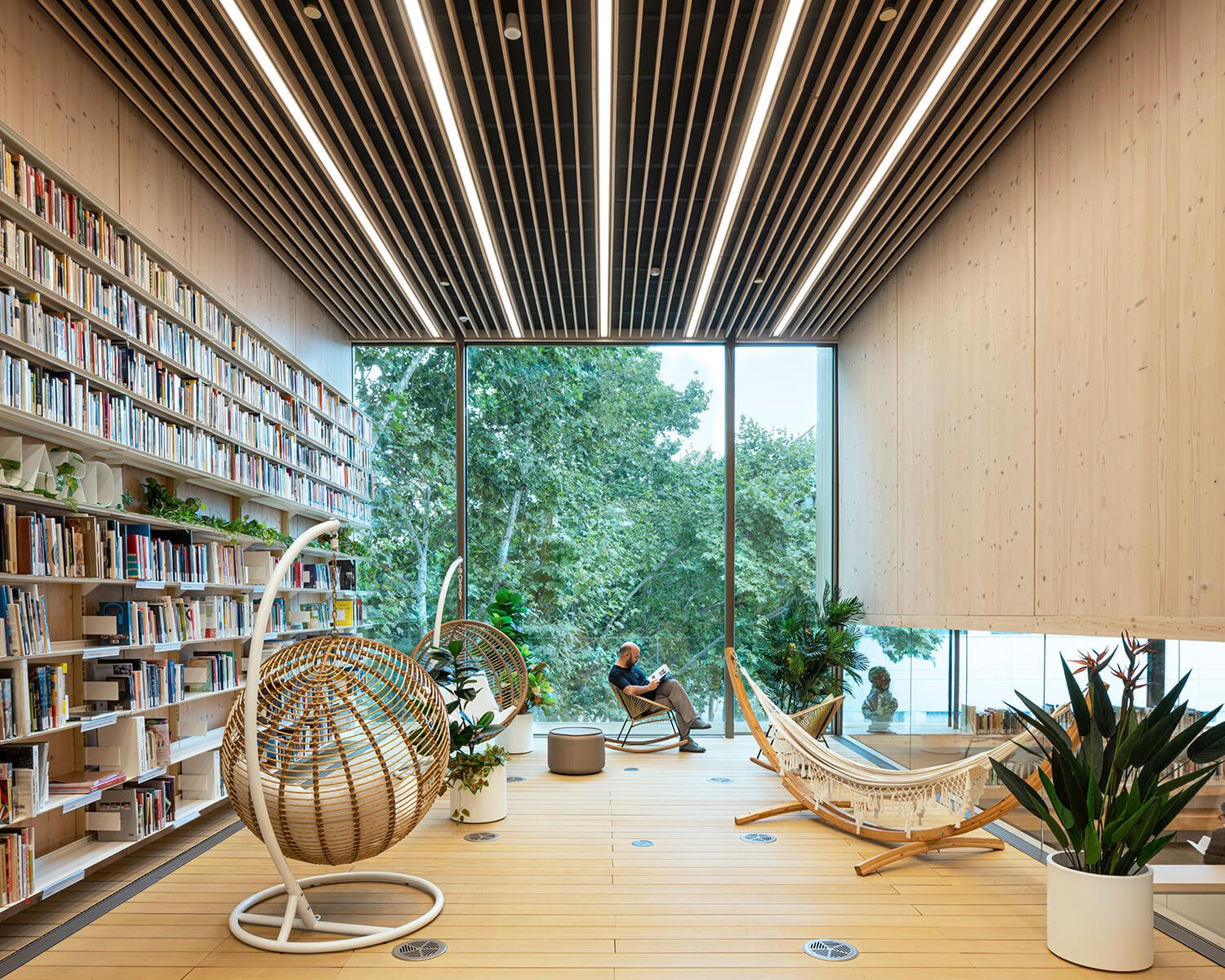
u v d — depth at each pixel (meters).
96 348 4.00
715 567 8.43
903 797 4.44
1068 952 3.20
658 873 4.19
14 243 3.43
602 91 4.09
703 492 8.51
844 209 5.46
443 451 8.41
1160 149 3.54
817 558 8.47
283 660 3.63
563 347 8.61
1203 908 3.39
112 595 4.38
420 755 3.69
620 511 8.46
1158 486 3.54
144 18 3.81
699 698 8.30
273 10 3.69
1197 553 3.30
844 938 3.41
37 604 3.51
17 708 3.35
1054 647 4.36
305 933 3.45
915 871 4.27
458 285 7.25
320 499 7.13
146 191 4.63
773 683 7.89
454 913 3.66
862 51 3.97
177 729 5.00
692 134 4.95
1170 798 3.30
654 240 6.09
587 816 5.30
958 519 5.57
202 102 4.32
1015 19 3.80
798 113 4.70
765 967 3.13
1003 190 4.98
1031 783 4.51
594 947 3.30
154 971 3.10
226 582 5.27
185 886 4.02
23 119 3.61
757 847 4.64
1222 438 3.18
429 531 8.34
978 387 5.29
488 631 7.15
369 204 5.51
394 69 4.30
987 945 3.35
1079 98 4.16
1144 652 3.64
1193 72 3.34
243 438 5.64
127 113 4.46
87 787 3.73
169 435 4.68
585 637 8.33
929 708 5.98
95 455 4.26
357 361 8.54
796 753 4.80
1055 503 4.35
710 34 4.03
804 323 8.16
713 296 7.53
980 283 5.27
